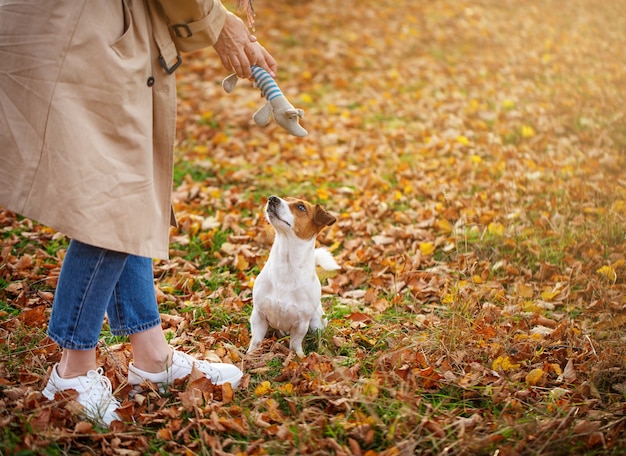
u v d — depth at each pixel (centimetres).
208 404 274
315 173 600
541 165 598
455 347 326
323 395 277
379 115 755
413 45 993
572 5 1187
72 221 223
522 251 453
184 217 494
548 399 288
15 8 226
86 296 246
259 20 1049
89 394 260
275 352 343
